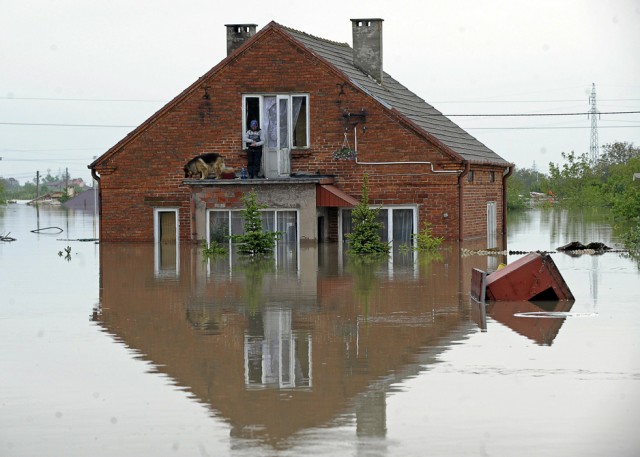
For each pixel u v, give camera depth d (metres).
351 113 41.88
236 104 42.66
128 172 43.75
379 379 14.59
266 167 42.41
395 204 41.84
